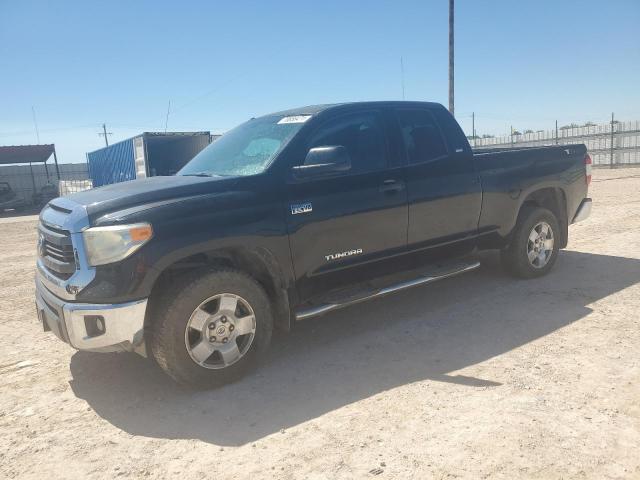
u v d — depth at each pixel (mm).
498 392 3342
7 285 7621
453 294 5473
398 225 4531
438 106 5062
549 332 4281
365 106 4578
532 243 5723
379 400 3363
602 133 28656
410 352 4109
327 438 2969
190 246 3496
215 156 4711
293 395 3533
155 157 20594
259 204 3799
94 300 3352
